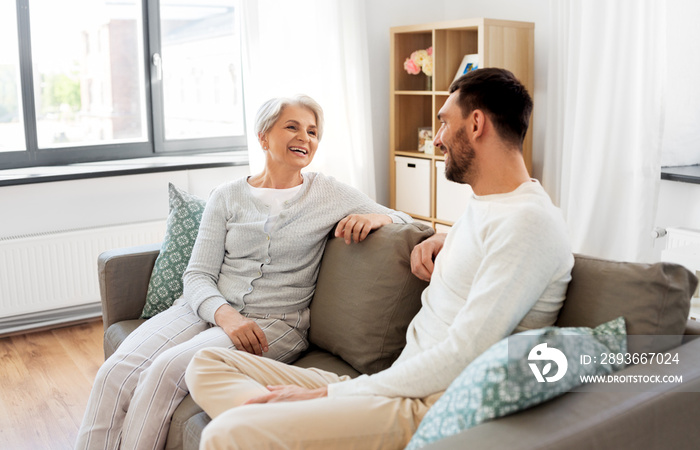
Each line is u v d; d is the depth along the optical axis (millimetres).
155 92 3977
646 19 3023
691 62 3213
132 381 2002
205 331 2047
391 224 2020
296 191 2203
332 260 2115
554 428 1188
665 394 1286
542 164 3912
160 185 3770
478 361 1300
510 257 1406
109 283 2418
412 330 1710
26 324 3566
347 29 3936
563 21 3459
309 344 2193
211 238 2207
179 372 1880
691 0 3146
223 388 1674
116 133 3975
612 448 1206
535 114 3887
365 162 4098
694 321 1609
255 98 3760
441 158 3885
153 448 1873
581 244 3332
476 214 1566
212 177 3906
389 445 1401
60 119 3801
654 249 3211
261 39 3760
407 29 3986
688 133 3285
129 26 3916
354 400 1443
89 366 3107
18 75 3637
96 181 3598
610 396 1283
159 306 2398
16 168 3646
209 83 4211
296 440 1359
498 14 4062
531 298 1405
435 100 3883
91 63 3844
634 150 3174
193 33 4109
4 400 2777
